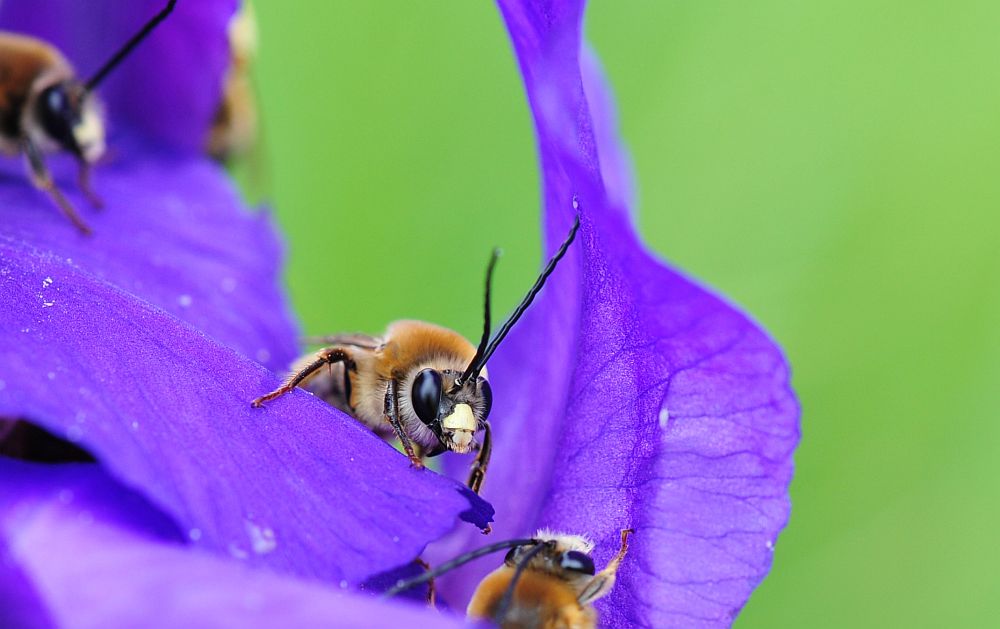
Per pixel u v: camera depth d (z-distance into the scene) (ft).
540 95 0.60
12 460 0.58
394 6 0.83
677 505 0.61
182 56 0.72
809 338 0.86
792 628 0.84
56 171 0.71
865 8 0.86
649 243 0.86
